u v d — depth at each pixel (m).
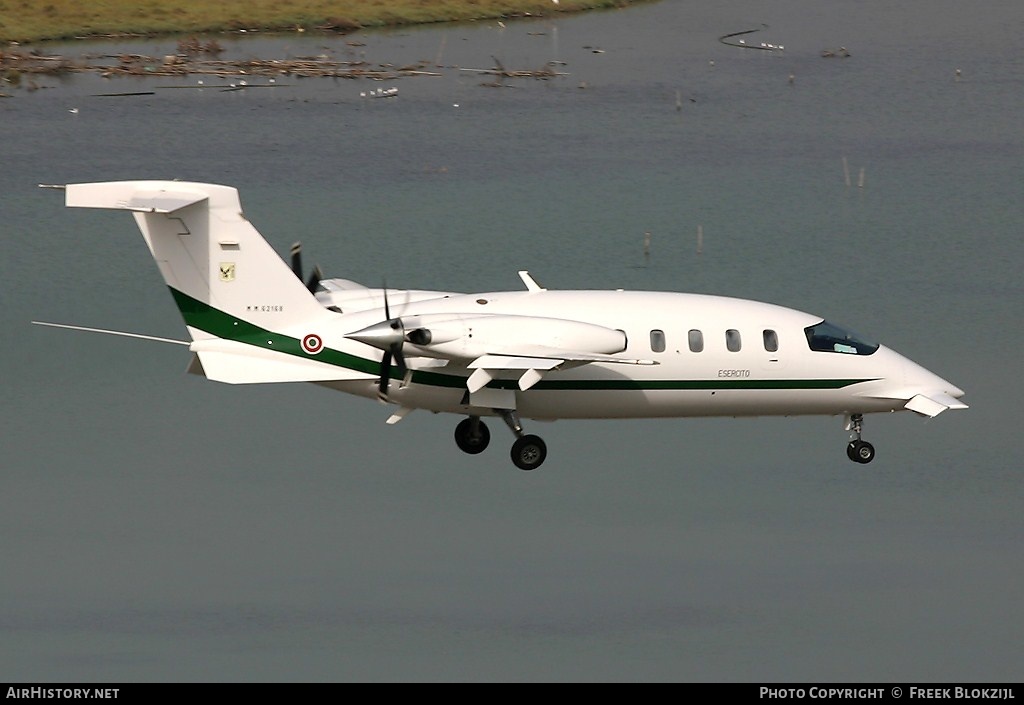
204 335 135.50
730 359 142.62
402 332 130.75
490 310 138.50
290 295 135.75
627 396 141.12
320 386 140.38
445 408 138.88
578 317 139.50
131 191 132.12
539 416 141.50
